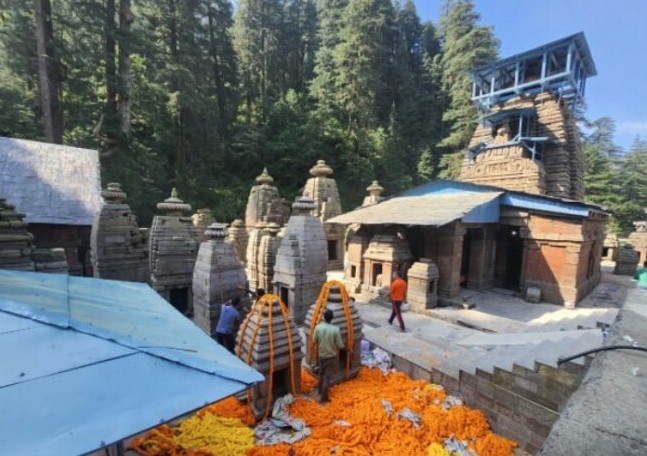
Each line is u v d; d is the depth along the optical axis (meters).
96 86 23.50
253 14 37.44
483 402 5.96
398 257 13.08
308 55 42.72
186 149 30.14
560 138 19.62
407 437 5.04
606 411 2.24
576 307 12.30
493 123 22.47
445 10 49.81
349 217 15.61
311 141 32.72
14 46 18.98
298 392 5.94
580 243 12.05
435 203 14.20
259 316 5.57
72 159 15.05
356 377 6.84
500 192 13.88
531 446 5.38
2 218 6.96
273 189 21.22
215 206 28.64
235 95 34.59
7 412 1.85
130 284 4.95
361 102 35.25
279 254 10.09
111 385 2.19
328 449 4.66
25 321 2.53
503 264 15.35
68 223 12.97
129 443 4.60
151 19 25.95
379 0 35.00
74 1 20.12
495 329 9.98
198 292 8.84
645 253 24.67
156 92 24.44
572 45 19.19
